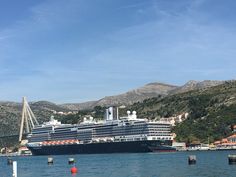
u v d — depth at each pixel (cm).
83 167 19575
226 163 17750
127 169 17188
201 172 13800
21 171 18800
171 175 13338
